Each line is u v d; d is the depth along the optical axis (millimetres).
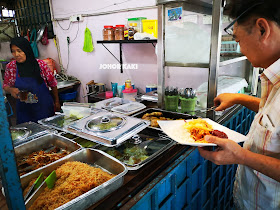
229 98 1502
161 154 1320
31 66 2494
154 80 3523
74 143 1367
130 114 2025
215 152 932
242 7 880
